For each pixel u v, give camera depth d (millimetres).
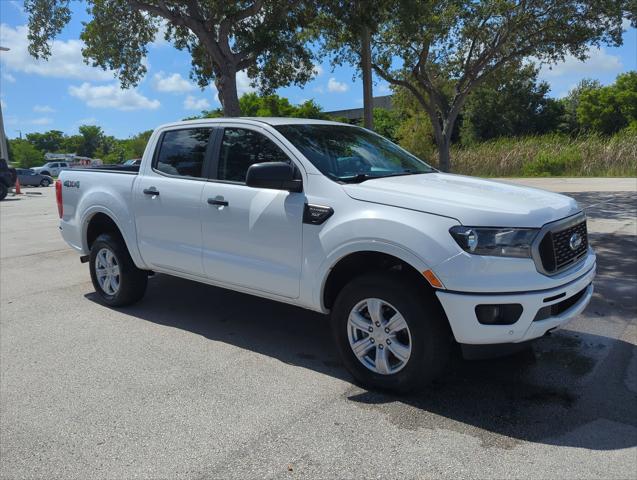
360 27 11445
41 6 11625
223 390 3957
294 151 4324
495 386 3936
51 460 3145
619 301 5863
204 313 5762
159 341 4969
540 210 3598
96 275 6047
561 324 3605
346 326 3928
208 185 4816
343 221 3850
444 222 3479
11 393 3994
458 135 48500
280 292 4340
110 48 13148
